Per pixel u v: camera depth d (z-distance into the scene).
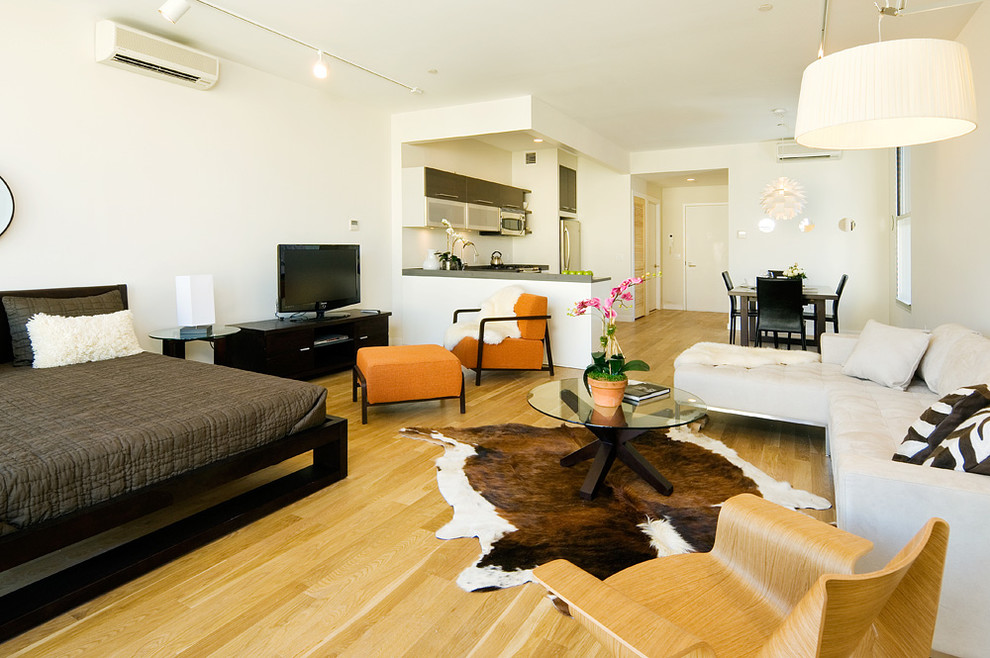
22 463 1.83
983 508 1.44
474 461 3.14
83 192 3.77
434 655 1.65
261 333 4.49
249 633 1.75
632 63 4.68
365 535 2.35
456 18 3.77
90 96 3.77
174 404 2.47
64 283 3.70
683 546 2.22
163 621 1.80
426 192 6.22
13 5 3.39
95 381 2.88
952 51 1.43
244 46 4.29
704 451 3.28
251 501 2.53
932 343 3.12
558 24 3.88
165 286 4.28
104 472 1.98
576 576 1.10
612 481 2.88
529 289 5.79
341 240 5.80
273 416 2.59
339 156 5.71
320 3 3.53
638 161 8.81
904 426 2.46
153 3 3.59
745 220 8.14
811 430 3.71
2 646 1.68
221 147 4.62
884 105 1.44
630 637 0.93
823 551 1.25
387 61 4.61
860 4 3.60
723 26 3.96
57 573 1.97
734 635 1.22
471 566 2.11
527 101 5.60
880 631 1.18
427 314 6.32
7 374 3.05
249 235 4.89
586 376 2.82
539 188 8.44
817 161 7.68
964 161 3.72
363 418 3.82
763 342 7.43
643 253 10.08
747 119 6.61
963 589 1.47
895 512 1.54
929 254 4.66
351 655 1.65
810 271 7.80
